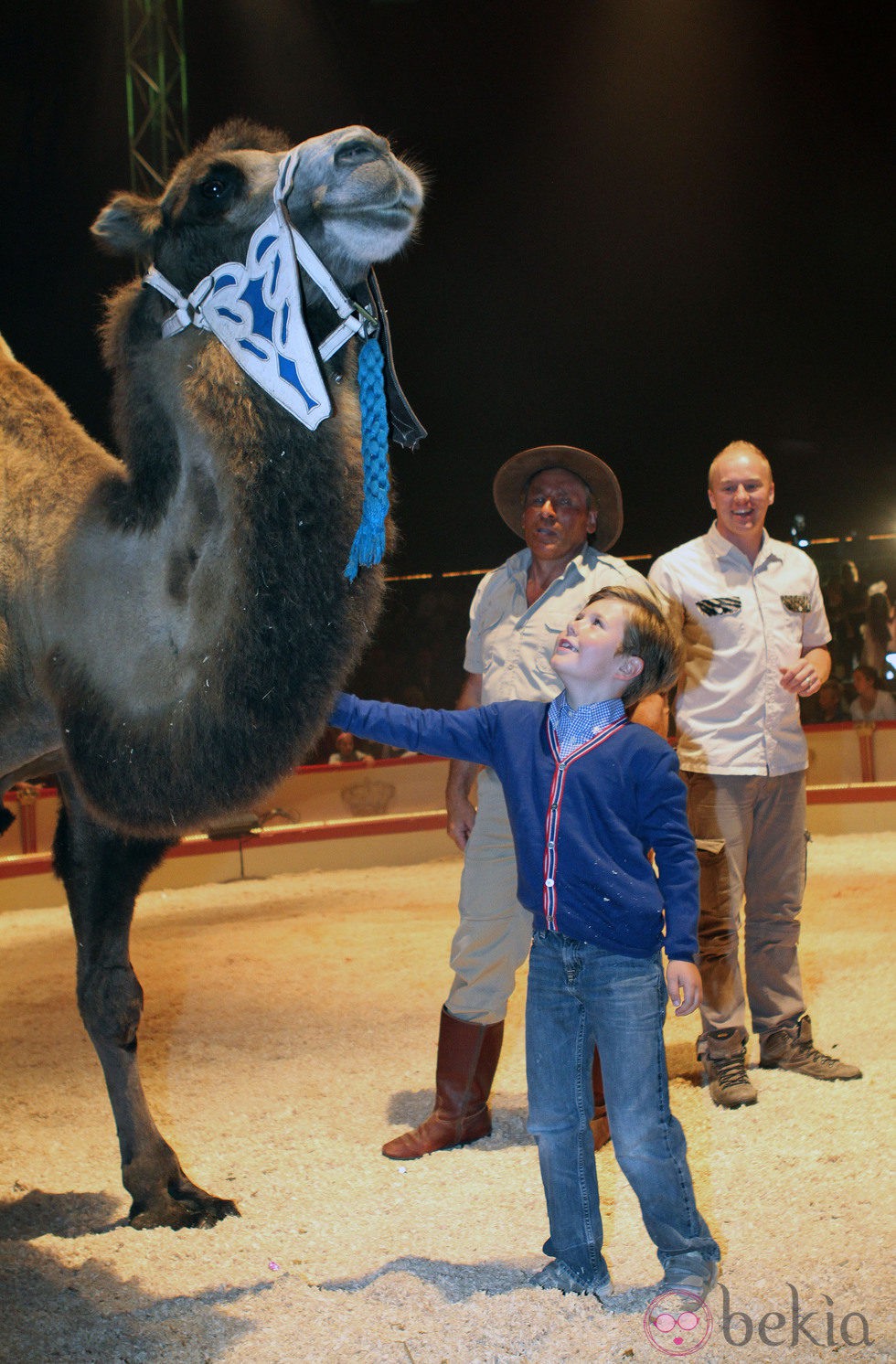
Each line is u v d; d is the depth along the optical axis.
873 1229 3.21
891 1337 2.68
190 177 3.11
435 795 12.29
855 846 10.81
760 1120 4.07
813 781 12.10
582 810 2.87
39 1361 2.71
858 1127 3.95
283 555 2.92
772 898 4.61
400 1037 5.44
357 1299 2.93
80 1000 3.61
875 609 14.28
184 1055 5.27
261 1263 3.22
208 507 3.01
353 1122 4.36
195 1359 2.69
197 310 3.06
